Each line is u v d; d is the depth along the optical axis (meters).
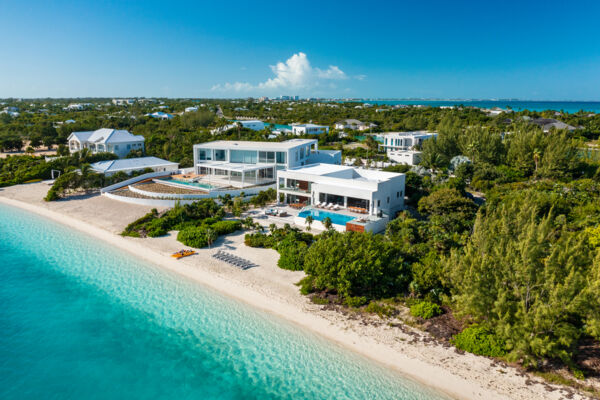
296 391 21.81
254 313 29.09
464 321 27.09
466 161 72.50
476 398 20.94
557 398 20.41
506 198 50.47
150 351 25.20
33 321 28.38
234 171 63.78
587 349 23.59
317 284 30.47
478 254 26.73
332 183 51.66
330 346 25.42
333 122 169.62
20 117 165.38
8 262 37.94
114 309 29.86
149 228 45.44
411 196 58.72
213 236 41.16
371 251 30.62
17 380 22.56
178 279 34.34
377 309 28.61
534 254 23.44
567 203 47.25
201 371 23.39
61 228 47.72
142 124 145.12
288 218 49.34
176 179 66.94
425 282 30.05
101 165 71.38
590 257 24.92
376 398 21.23
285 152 62.88
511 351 22.81
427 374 22.75
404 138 99.62
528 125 109.06
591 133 110.50
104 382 22.52
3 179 72.50
